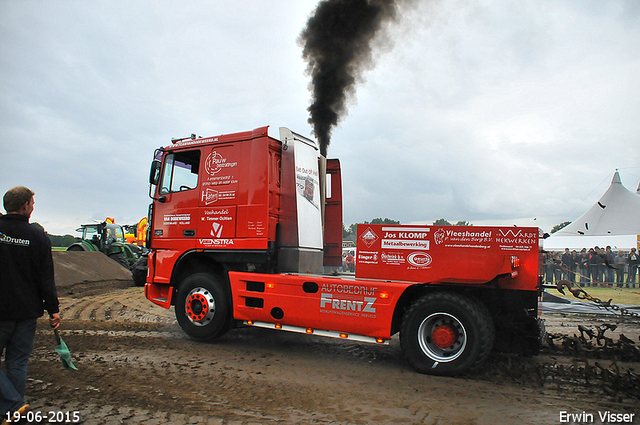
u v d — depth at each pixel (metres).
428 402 3.83
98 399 3.68
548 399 3.93
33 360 4.80
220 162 6.27
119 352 5.34
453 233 4.82
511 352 5.31
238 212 6.01
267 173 5.86
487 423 3.38
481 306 4.65
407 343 4.77
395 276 5.02
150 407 3.54
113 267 15.62
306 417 3.44
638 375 4.49
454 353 4.64
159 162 6.94
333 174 7.30
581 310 9.94
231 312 6.14
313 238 6.33
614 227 20.45
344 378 4.54
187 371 4.61
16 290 3.12
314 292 5.37
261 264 5.99
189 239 6.40
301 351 5.76
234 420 3.34
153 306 9.70
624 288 15.12
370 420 3.40
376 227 5.15
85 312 8.72
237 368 4.82
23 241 3.19
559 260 15.49
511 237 4.62
